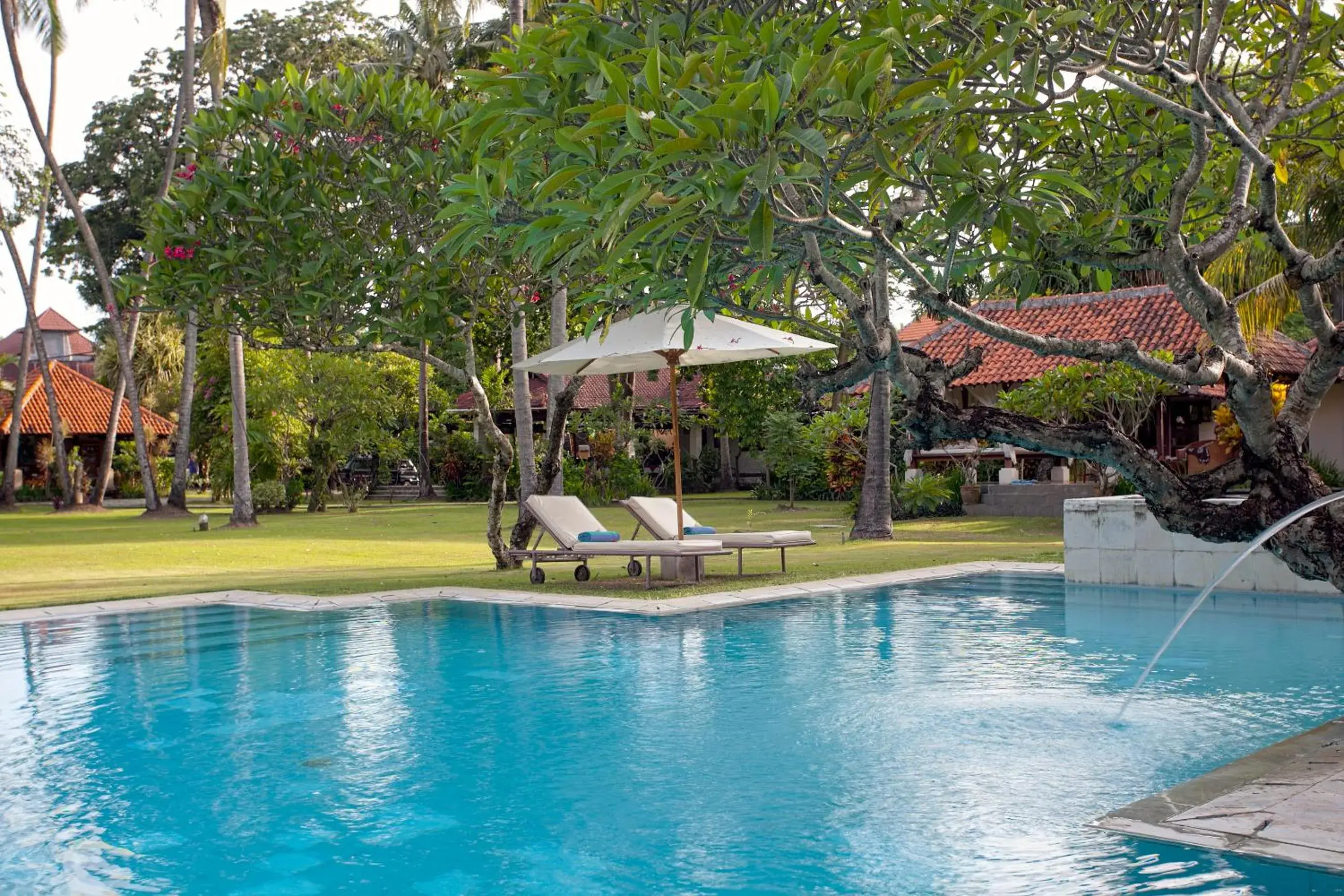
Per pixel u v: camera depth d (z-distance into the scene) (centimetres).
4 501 4844
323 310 1391
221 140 1351
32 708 769
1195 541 1333
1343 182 1600
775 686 802
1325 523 573
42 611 1234
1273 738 636
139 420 3866
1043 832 479
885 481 2283
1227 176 689
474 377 1591
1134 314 2625
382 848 483
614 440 4038
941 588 1372
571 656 933
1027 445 598
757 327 1356
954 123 481
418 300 1380
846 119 466
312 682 846
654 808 530
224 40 3256
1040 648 951
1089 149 656
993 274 657
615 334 1334
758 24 514
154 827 516
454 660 924
